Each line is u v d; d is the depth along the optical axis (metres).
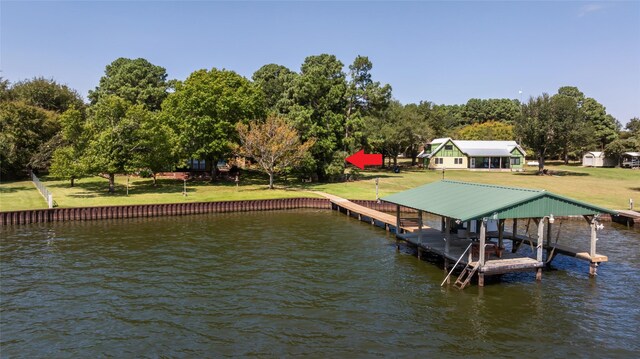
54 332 15.34
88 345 14.41
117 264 23.48
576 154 100.06
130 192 46.97
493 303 18.09
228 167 69.50
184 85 57.03
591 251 21.50
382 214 35.78
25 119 56.56
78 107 74.19
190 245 28.00
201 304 17.97
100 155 42.78
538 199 19.69
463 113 141.75
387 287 20.17
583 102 105.50
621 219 35.78
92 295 18.86
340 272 22.50
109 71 85.69
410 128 76.19
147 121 44.31
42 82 71.62
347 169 67.94
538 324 16.05
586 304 17.95
